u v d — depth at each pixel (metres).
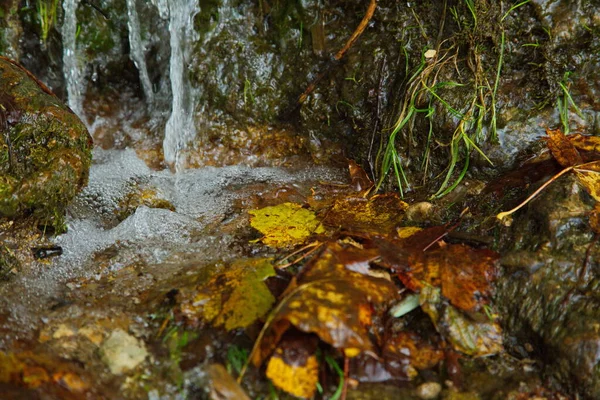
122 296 0.68
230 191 0.83
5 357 0.60
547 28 0.77
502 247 0.69
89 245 0.74
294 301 0.61
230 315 0.64
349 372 0.61
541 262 0.65
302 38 0.86
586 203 0.69
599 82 0.77
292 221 0.77
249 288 0.66
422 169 0.80
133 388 0.59
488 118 0.77
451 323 0.63
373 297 0.63
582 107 0.78
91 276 0.71
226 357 0.62
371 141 0.83
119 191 0.82
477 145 0.77
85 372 0.60
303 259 0.70
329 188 0.83
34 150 0.73
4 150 0.73
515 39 0.78
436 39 0.81
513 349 0.64
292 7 0.86
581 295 0.63
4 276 0.70
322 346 0.62
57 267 0.71
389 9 0.83
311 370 0.60
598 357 0.59
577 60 0.77
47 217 0.73
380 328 0.64
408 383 0.61
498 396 0.60
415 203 0.77
